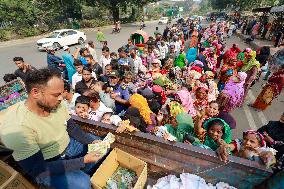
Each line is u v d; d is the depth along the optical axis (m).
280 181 1.77
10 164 1.69
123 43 18.50
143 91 4.12
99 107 3.29
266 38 19.66
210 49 8.83
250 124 5.61
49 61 7.14
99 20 34.19
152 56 8.42
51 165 1.78
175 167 2.21
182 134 3.05
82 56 6.91
